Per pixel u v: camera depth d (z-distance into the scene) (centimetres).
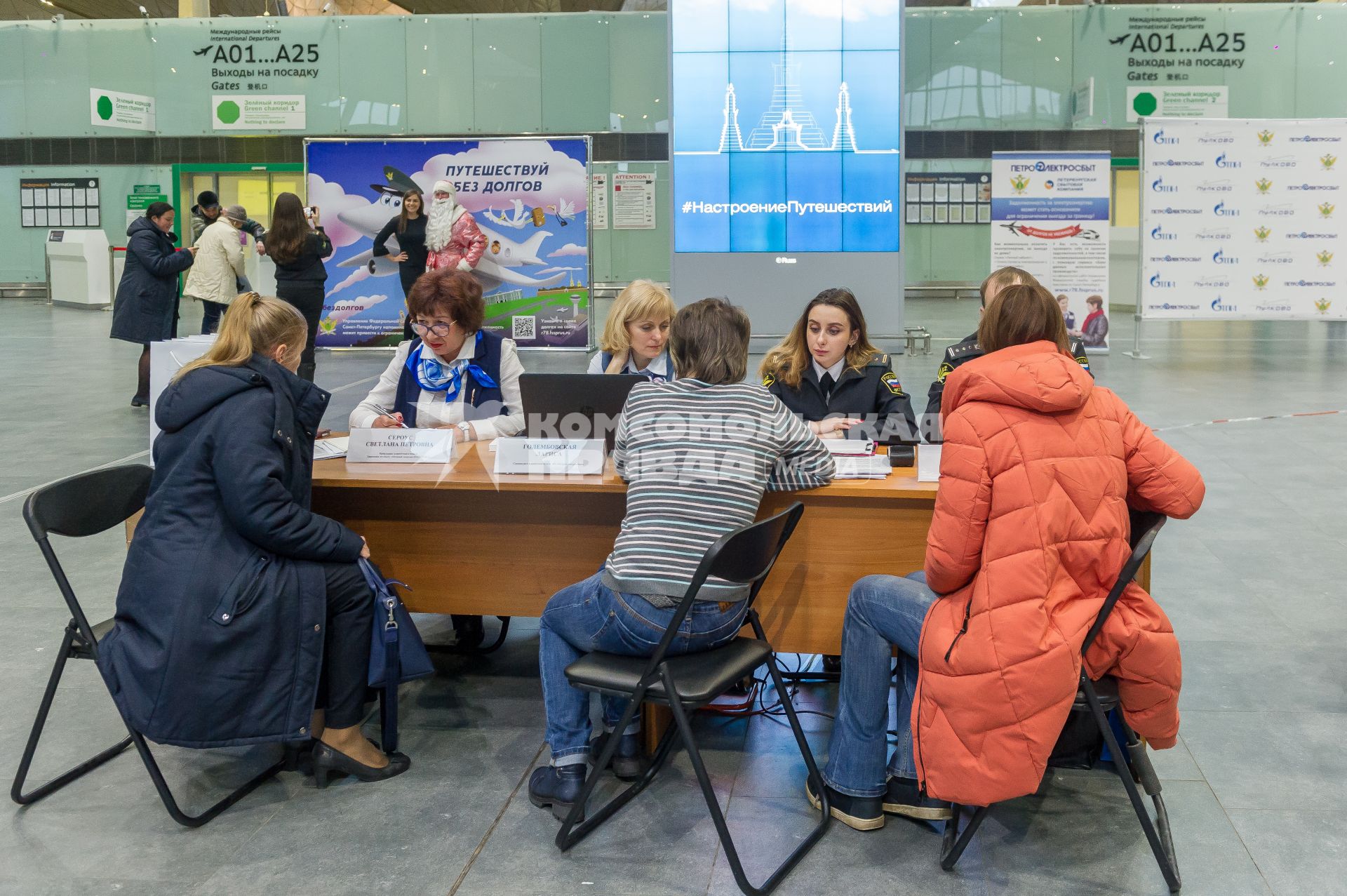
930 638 228
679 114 1062
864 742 253
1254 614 387
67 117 1650
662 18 1525
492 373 369
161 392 312
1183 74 1529
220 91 1616
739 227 1073
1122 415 238
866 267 1073
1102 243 1070
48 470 609
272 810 266
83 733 304
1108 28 1523
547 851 245
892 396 370
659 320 369
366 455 323
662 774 282
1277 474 593
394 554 322
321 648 261
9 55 1642
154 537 256
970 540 224
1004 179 1068
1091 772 279
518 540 317
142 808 266
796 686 338
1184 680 332
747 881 225
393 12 1800
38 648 362
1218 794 265
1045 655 217
